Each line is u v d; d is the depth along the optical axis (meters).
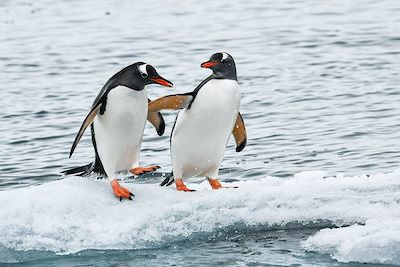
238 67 30.34
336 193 13.82
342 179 14.43
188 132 13.31
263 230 13.14
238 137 14.54
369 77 27.19
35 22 44.69
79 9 49.16
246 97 24.94
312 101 24.02
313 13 44.16
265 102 24.14
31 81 29.39
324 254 12.16
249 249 12.39
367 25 39.06
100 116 12.73
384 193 13.74
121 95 12.48
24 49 36.56
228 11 46.53
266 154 18.56
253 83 27.16
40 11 48.66
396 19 40.44
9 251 12.22
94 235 12.43
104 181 13.59
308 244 12.37
